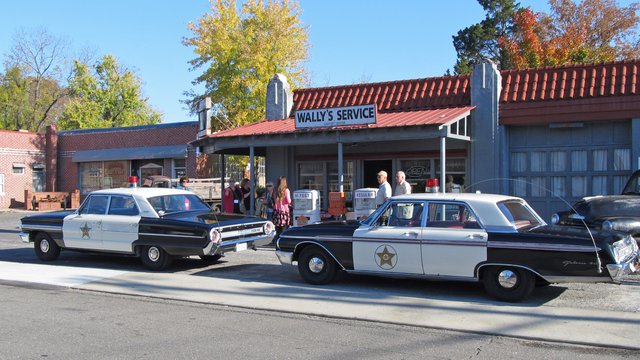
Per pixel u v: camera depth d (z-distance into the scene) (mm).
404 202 8883
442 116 14453
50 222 12438
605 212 10883
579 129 15406
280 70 32094
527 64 40094
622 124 14914
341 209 14969
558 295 8492
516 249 7883
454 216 8461
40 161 35625
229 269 11297
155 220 11078
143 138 32312
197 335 6754
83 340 6555
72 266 11938
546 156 15820
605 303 7973
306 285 9523
